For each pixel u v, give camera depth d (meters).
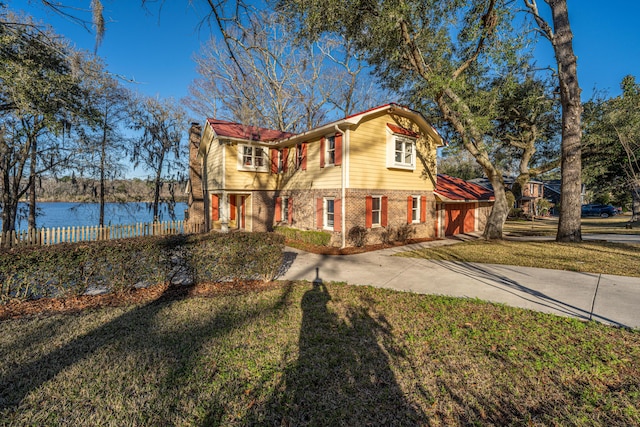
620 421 2.59
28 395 2.88
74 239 12.35
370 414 2.67
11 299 5.19
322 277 7.51
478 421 2.60
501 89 13.40
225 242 6.53
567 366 3.40
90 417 2.60
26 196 17.62
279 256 6.92
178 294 5.94
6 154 12.89
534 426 2.54
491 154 20.98
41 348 3.76
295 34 7.48
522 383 3.11
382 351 3.74
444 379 3.18
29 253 5.17
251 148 15.95
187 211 21.69
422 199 15.12
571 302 5.48
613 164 19.48
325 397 2.89
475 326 4.48
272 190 16.69
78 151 16.14
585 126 15.24
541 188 43.06
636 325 4.47
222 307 5.23
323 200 12.96
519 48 10.72
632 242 12.38
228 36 4.47
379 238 13.08
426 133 15.39
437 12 10.55
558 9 12.24
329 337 4.11
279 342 3.97
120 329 4.33
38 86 9.92
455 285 6.74
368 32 10.82
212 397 2.88
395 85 14.77
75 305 5.27
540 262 8.87
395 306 5.35
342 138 11.81
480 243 13.12
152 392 2.94
